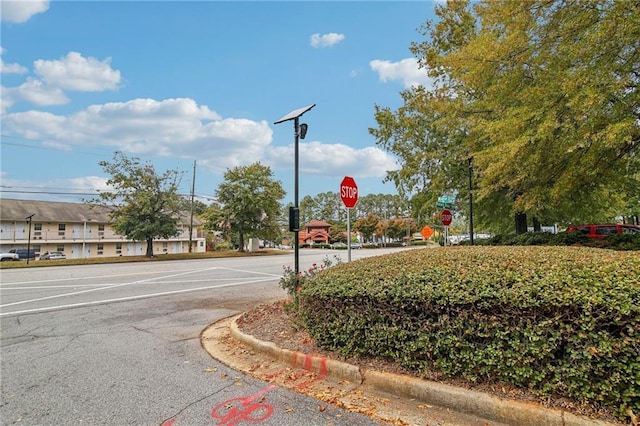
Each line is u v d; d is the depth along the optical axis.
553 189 7.21
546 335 2.35
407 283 3.00
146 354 4.13
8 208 34.00
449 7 12.62
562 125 5.83
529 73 6.52
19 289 9.51
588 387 2.23
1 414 2.75
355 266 3.85
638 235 9.05
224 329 5.18
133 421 2.61
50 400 2.97
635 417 2.09
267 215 32.28
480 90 8.20
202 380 3.34
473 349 2.61
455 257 3.46
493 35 6.55
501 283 2.63
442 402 2.64
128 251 39.38
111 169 24.16
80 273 13.86
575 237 10.28
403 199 15.85
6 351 4.31
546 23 5.88
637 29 4.88
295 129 5.54
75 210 37.66
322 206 83.94
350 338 3.28
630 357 2.11
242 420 2.58
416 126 14.03
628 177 8.90
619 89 5.33
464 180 13.26
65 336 4.95
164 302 7.42
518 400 2.41
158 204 25.27
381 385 2.96
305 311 3.73
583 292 2.26
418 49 13.48
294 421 2.55
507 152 6.48
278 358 3.79
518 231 13.79
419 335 2.83
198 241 45.16
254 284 10.06
